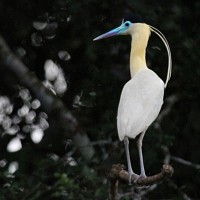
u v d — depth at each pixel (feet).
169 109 47.19
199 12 48.73
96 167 44.39
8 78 51.57
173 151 49.11
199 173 47.55
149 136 45.11
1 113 51.29
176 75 47.37
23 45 51.55
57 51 50.93
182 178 47.83
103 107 47.80
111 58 48.01
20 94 51.67
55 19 49.67
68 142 49.80
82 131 48.39
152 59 47.55
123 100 34.88
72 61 51.08
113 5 47.34
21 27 49.88
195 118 48.49
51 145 50.16
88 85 47.26
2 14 50.16
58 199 44.21
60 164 44.75
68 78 51.29
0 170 47.19
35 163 46.70
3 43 49.24
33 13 49.96
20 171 46.88
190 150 49.03
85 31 47.57
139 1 46.34
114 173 29.89
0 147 50.37
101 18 47.75
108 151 45.52
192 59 46.91
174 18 46.91
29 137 50.80
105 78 47.24
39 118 51.26
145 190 44.09
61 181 41.50
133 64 37.96
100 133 46.50
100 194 41.96
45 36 50.80
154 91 35.14
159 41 46.83
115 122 46.52
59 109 48.96
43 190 42.80
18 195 42.88
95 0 46.88
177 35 46.70
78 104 48.26
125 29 38.73
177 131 48.93
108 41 47.44
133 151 45.60
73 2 46.98
